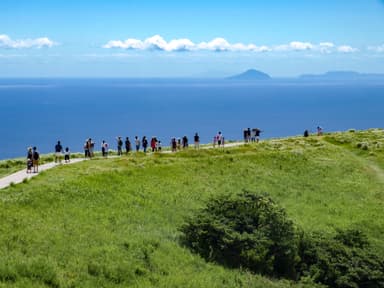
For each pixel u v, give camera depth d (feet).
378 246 108.27
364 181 192.13
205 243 96.68
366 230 132.77
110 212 109.40
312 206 153.48
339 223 136.56
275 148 230.27
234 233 94.84
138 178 147.23
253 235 95.25
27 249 76.33
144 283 74.38
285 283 88.69
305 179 185.98
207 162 184.14
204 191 149.48
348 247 100.12
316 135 291.99
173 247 93.45
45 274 68.33
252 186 166.50
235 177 173.99
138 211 115.96
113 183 135.33
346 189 179.01
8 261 69.51
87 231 91.56
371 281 90.63
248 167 187.52
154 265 83.25
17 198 103.40
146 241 92.02
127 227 101.24
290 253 94.53
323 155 223.92
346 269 92.48
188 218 103.81
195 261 89.56
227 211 102.22
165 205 126.82
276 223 98.53
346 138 269.03
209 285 78.69
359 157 236.02
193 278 80.53
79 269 73.61
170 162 177.58
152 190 137.49
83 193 118.93
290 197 161.58
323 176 193.26
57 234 85.71
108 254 81.25
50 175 137.28
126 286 72.79
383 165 222.48
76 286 68.39
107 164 163.94
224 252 95.04
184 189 146.92
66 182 124.16
